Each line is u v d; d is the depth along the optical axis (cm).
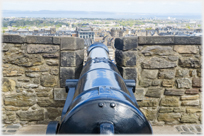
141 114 171
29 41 369
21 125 394
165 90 396
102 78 214
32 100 391
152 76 392
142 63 388
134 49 379
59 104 395
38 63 379
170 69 390
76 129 163
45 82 386
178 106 401
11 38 364
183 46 381
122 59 382
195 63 386
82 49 396
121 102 166
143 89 394
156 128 393
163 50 383
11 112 393
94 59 305
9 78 381
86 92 186
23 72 381
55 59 379
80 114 163
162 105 402
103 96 167
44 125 395
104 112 161
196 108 402
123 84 227
